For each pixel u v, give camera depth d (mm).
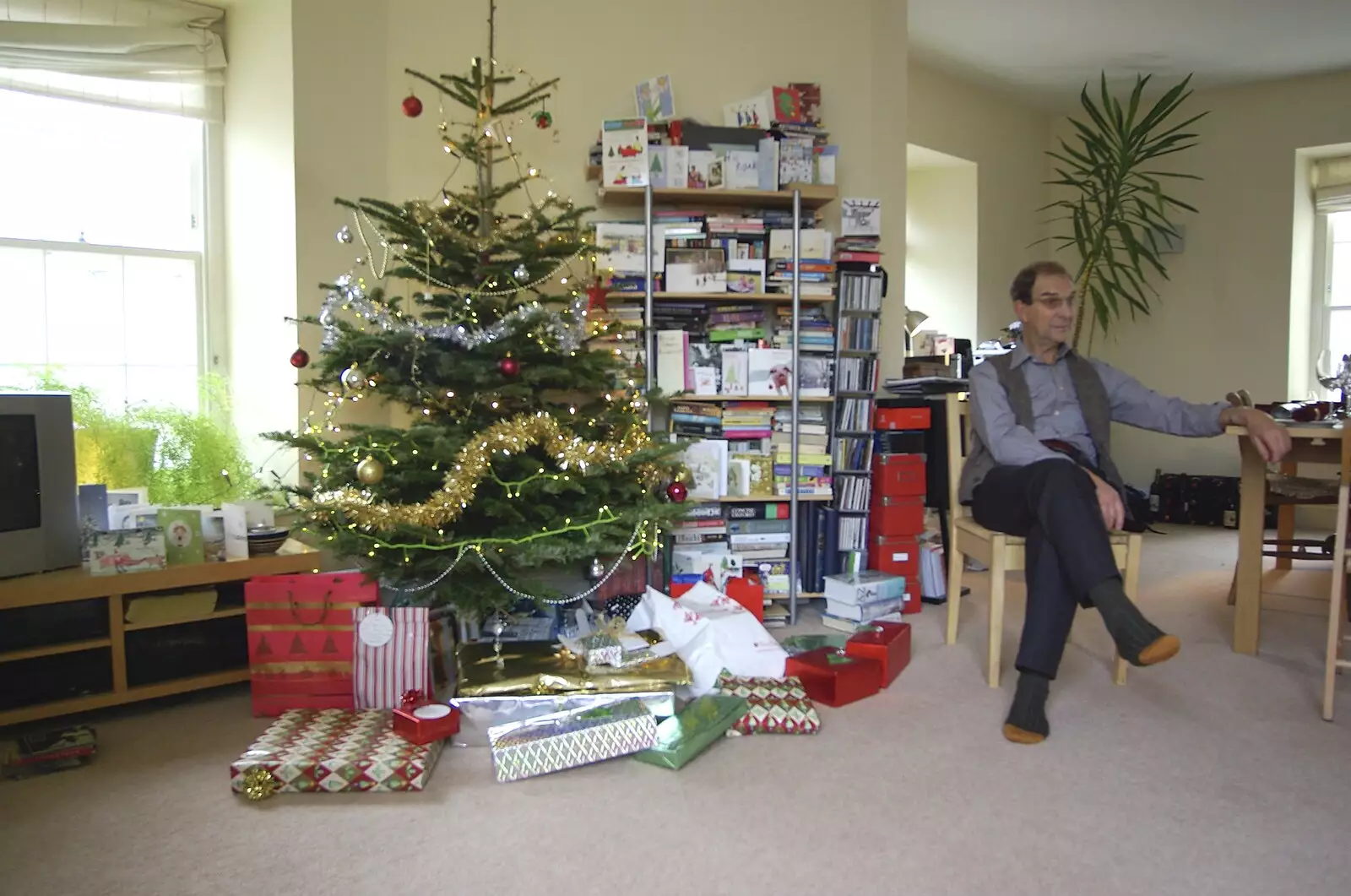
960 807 1849
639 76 3641
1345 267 5641
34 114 3131
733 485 3340
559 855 1663
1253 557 2877
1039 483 2291
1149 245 5969
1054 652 2215
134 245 3330
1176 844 1695
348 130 3283
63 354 3213
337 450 2586
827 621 3287
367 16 3320
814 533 3475
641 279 3320
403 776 1932
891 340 4031
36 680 2254
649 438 2949
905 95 3943
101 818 1814
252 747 2035
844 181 3879
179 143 3412
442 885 1564
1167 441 5973
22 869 1615
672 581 3191
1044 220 6223
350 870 1615
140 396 3359
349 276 2715
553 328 2697
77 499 2416
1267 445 2486
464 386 2781
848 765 2062
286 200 3195
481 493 2727
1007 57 5109
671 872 1603
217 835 1743
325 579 2371
